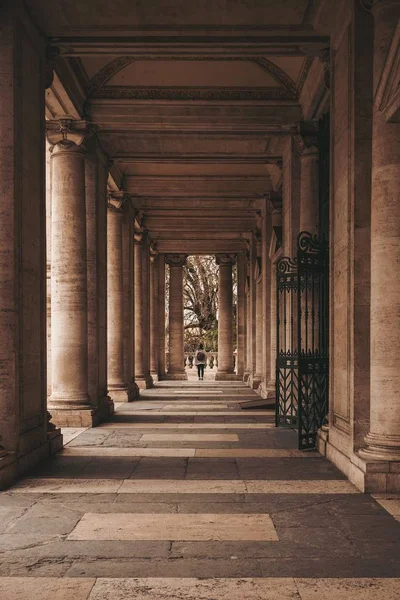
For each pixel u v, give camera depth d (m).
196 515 5.93
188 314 43.97
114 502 6.41
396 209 6.98
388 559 4.77
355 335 7.50
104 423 12.70
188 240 27.83
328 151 11.72
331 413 8.76
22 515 5.93
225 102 12.73
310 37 9.30
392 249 6.98
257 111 12.77
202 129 12.96
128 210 18.81
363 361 7.48
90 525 5.61
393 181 7.00
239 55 9.85
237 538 5.25
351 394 7.52
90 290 13.27
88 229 13.41
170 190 18.64
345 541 5.18
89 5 8.55
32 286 8.51
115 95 12.62
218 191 18.67
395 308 6.97
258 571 4.52
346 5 8.07
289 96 12.73
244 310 29.27
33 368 8.49
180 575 4.45
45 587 4.24
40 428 8.70
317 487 7.04
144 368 23.61
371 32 7.62
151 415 14.16
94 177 13.48
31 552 4.92
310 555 4.86
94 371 13.11
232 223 23.81
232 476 7.61
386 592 4.16
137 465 8.29
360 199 7.56
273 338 17.22
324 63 9.63
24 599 4.04
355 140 7.59
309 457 8.87
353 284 7.54
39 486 7.10
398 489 6.76
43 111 9.23
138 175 17.70
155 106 12.74
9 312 7.73
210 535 5.33
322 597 4.08
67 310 12.14
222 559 4.76
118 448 9.62
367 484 6.78
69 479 7.45
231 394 20.42
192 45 9.49
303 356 9.70
